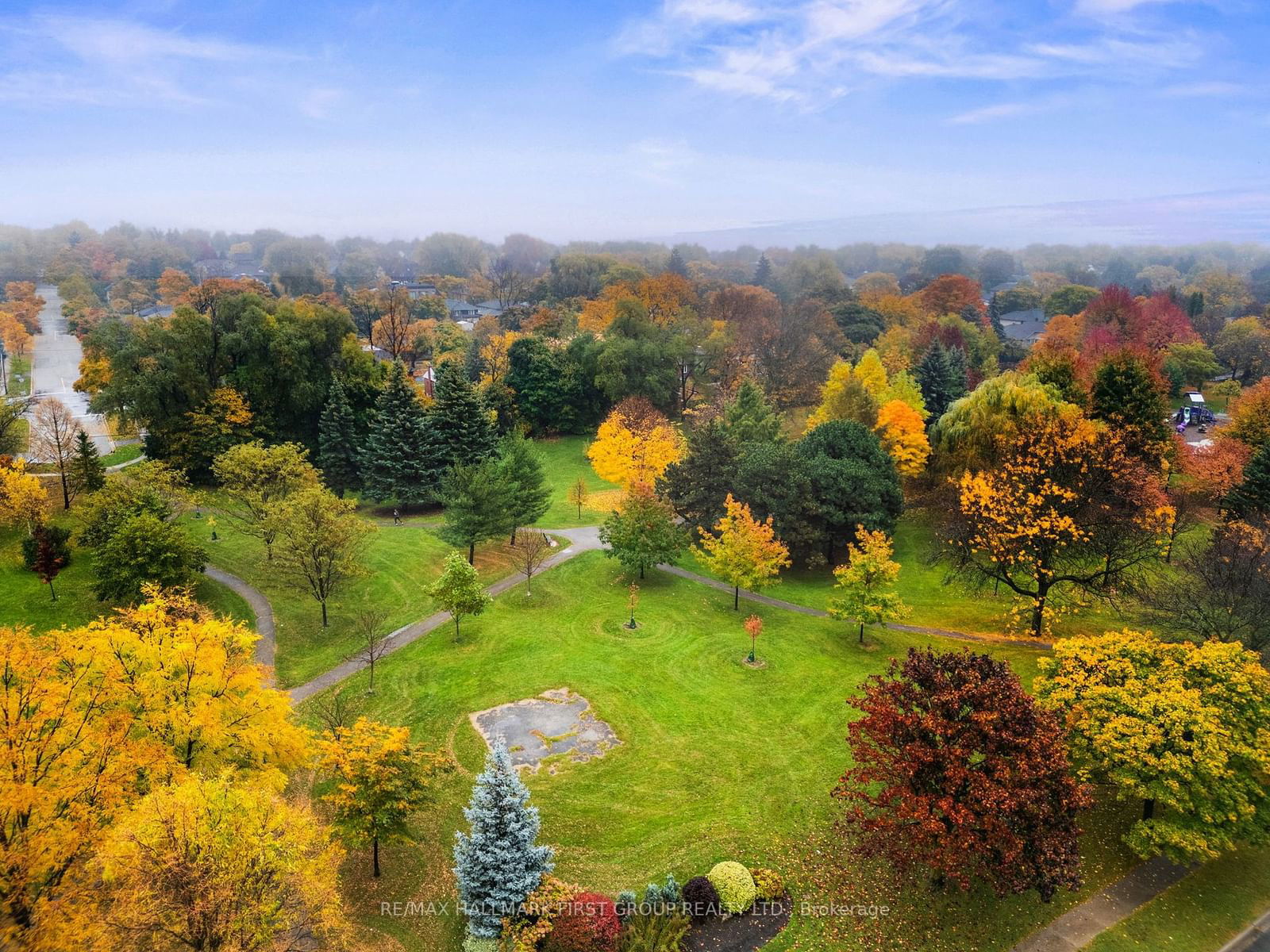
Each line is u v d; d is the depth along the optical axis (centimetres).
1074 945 1984
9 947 1462
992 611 4212
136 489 4303
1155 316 11156
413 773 2148
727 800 2559
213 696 2231
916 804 1923
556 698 3216
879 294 16112
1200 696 2288
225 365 6406
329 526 3869
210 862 1602
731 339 9681
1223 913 2095
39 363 11994
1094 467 3791
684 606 4281
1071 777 2009
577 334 10475
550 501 6600
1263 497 4534
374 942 1966
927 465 5869
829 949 1959
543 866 2020
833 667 3541
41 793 1641
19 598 3856
